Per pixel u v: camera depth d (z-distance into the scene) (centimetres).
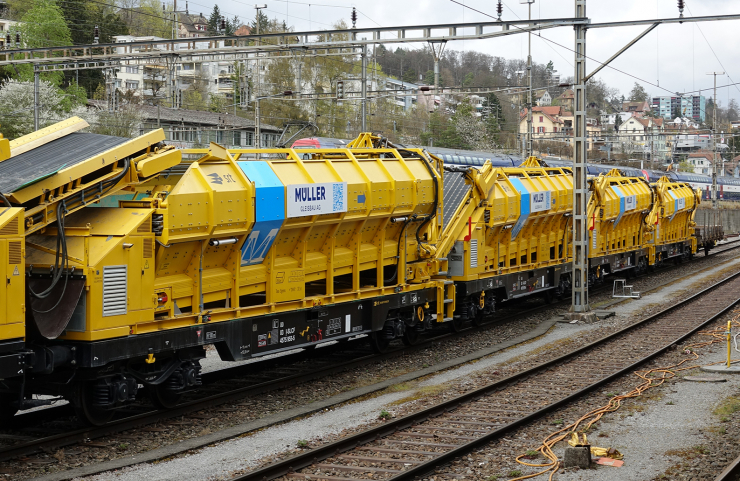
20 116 4944
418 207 1596
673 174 6297
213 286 1137
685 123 15650
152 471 850
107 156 968
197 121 5466
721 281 3009
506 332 1922
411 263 1631
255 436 1001
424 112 8338
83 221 995
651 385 1312
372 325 1489
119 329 959
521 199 2078
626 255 3070
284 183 1216
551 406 1121
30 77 5922
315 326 1355
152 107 5828
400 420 1027
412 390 1297
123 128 4772
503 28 2183
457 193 1889
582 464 866
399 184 1505
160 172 1069
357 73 6131
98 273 931
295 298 1293
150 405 1145
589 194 2595
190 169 1079
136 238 978
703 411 1125
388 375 1422
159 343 1025
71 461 884
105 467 852
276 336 1261
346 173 1382
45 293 913
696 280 3195
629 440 981
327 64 5806
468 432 1014
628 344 1723
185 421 1068
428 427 1038
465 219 1842
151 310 1010
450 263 1867
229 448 942
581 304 2130
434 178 1633
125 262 965
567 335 1880
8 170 934
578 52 2066
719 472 843
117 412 1100
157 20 9669
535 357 1583
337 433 1015
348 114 5969
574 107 2097
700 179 7106
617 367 1462
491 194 1928
